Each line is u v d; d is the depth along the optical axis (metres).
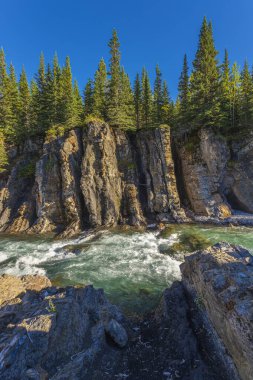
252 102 36.81
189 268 11.65
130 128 41.78
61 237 29.94
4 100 49.06
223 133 36.78
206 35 39.44
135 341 9.67
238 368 6.99
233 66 47.19
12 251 24.50
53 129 39.88
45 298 10.46
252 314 6.68
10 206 37.75
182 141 39.12
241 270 9.02
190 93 45.06
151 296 14.31
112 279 16.81
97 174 35.09
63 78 47.06
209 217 33.22
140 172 39.53
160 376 7.69
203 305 9.75
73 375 7.00
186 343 8.87
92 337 8.80
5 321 8.98
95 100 44.72
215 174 35.06
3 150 41.06
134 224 33.44
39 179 35.16
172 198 35.16
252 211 34.22
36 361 7.03
